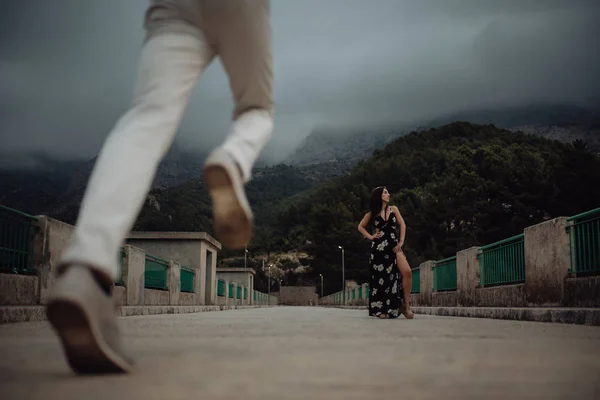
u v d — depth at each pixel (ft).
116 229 4.48
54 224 21.18
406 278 21.03
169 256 68.69
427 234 186.09
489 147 229.86
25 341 7.44
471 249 36.27
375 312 21.21
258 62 5.83
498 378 4.25
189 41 5.31
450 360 5.47
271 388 3.71
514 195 166.91
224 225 5.38
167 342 7.47
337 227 277.23
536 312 20.06
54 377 4.12
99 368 4.24
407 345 7.26
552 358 5.68
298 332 10.17
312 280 371.35
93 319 3.97
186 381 3.97
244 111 6.28
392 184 380.78
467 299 36.94
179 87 5.19
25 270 19.56
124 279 32.35
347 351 6.34
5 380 3.98
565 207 158.61
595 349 6.70
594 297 20.43
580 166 159.43
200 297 65.92
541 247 25.23
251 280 139.44
